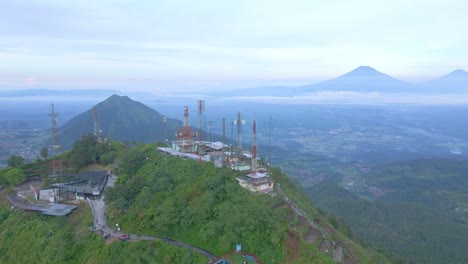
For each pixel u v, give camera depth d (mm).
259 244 68312
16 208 88438
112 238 73125
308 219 79000
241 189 80438
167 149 114188
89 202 89000
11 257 76438
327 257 65438
